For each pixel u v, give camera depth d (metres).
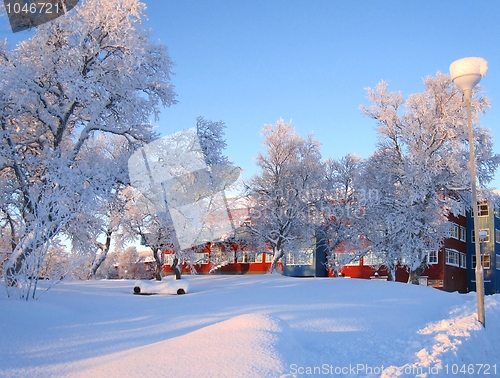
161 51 19.44
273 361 5.87
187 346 6.46
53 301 12.06
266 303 13.63
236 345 6.33
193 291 20.47
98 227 18.06
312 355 7.27
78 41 17.69
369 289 17.16
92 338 8.16
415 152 29.67
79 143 17.56
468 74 11.42
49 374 5.73
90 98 16.53
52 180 15.46
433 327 10.26
